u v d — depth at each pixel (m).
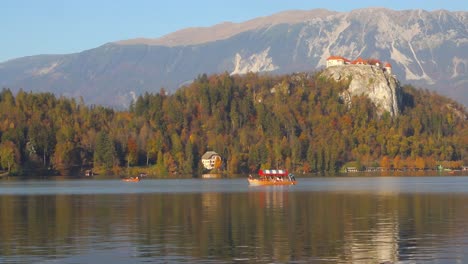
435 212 162.75
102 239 118.75
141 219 150.12
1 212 169.88
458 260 99.19
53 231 129.50
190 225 138.12
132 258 101.44
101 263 98.25
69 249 108.75
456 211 165.25
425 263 97.38
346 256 102.38
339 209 173.12
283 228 132.50
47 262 98.88
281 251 106.50
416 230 128.25
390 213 161.25
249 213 163.38
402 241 115.06
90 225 138.88
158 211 170.12
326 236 121.25
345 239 117.62
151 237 120.88
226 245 111.94
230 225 137.75
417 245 111.06
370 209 172.38
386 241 115.19
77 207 184.38
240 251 106.62
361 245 111.38
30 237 121.44
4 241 116.88
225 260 99.81
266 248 109.12
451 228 130.75
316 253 104.75
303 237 120.25
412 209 171.62
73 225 139.12
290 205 187.25
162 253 105.19
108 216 157.38
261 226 135.88
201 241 116.19
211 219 149.50
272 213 162.88
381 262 98.12
